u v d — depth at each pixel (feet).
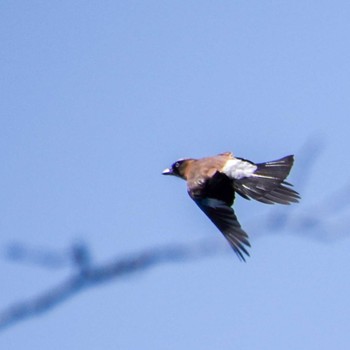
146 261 20.72
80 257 19.93
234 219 35.86
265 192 36.50
